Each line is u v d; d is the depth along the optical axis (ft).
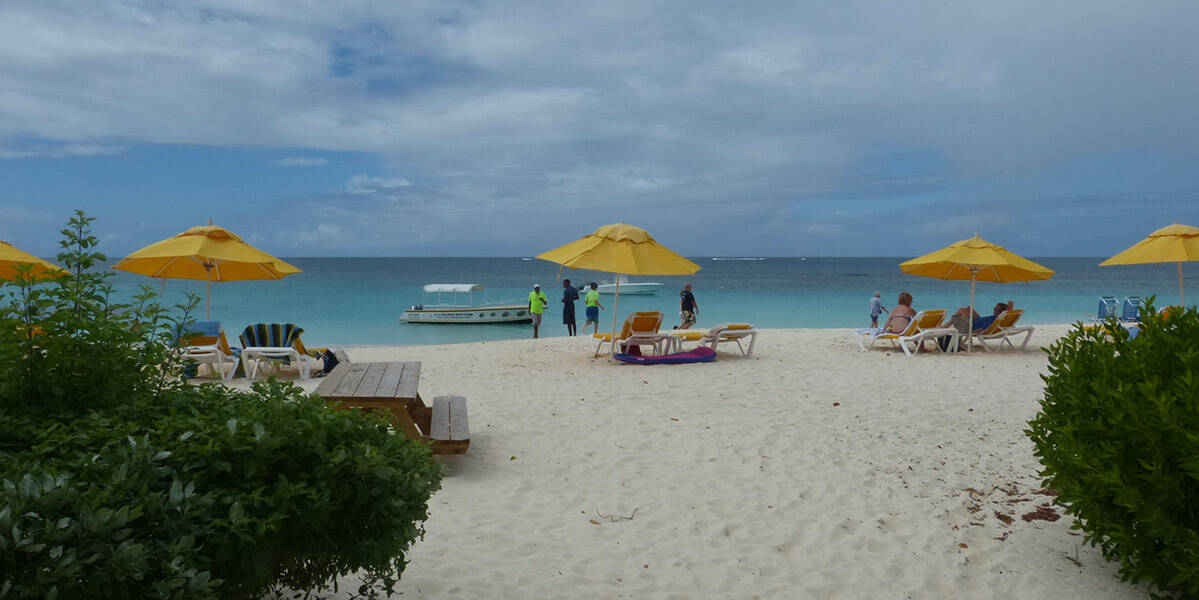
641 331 45.42
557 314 119.44
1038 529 16.96
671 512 17.88
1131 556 13.65
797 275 352.90
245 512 7.84
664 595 13.44
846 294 182.50
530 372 40.01
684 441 24.39
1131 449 12.80
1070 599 13.69
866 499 18.94
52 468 7.27
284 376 40.27
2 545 5.97
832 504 18.57
